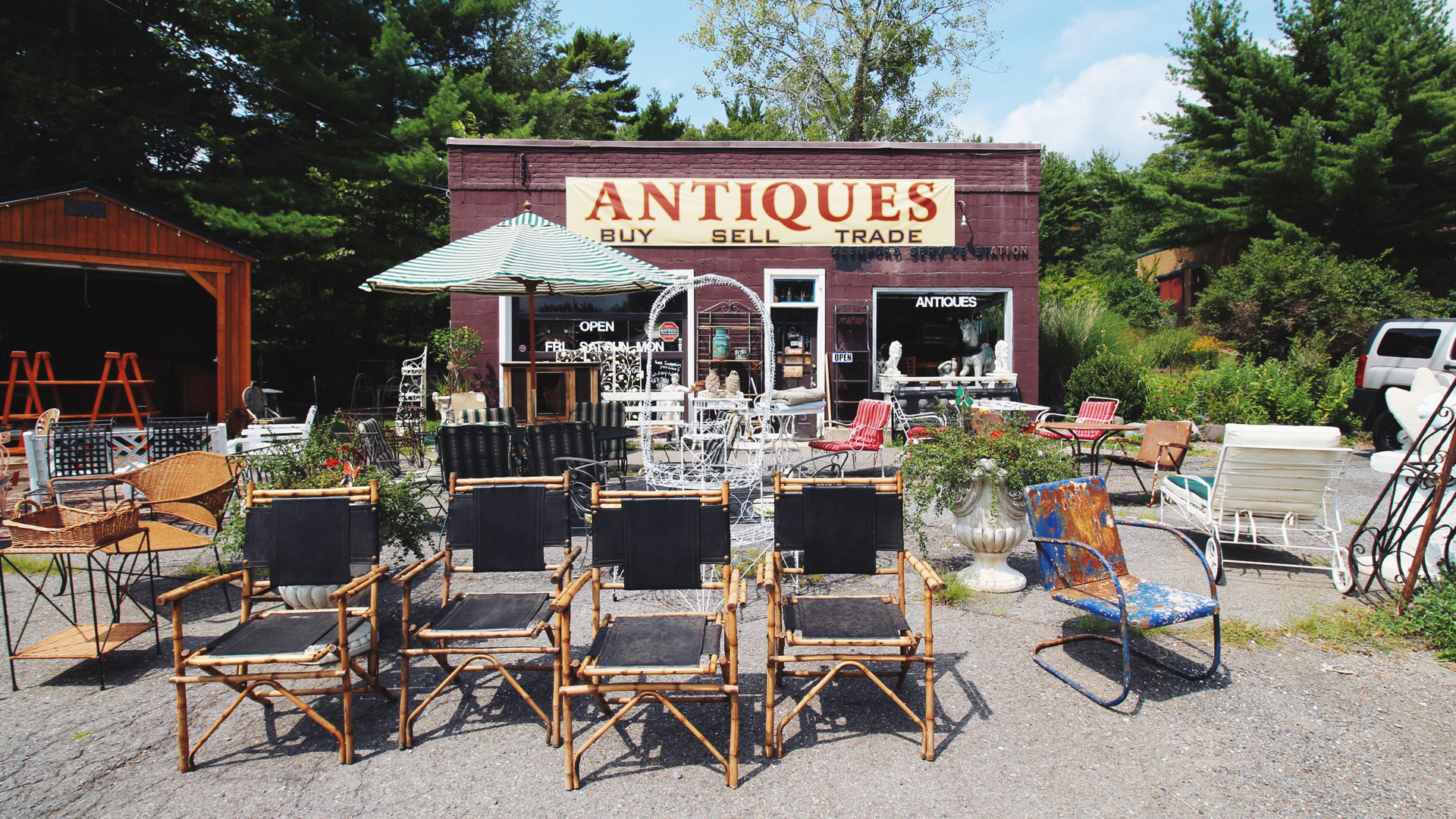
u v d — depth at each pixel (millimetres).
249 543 3320
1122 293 23281
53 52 14648
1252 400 11734
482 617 3152
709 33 21906
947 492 4680
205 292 16266
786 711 3285
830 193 11828
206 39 16734
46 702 3406
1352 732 3094
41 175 14555
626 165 11742
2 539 5609
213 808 2637
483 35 21531
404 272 6246
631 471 7781
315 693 3000
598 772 2850
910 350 12180
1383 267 18016
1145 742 3025
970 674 3594
